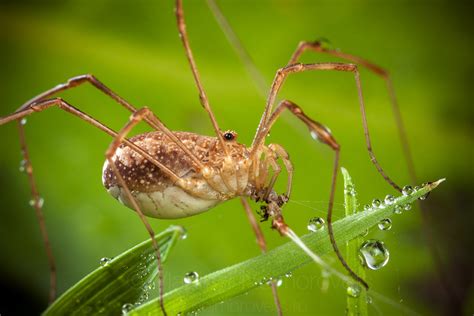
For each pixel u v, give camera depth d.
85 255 0.07
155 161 0.07
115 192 0.07
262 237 0.07
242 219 0.07
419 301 0.07
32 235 0.07
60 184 0.07
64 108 0.07
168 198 0.07
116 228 0.07
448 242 0.07
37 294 0.07
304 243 0.06
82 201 0.07
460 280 0.07
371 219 0.06
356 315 0.06
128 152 0.07
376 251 0.06
